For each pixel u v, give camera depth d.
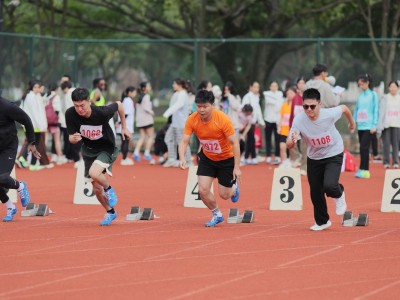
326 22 47.88
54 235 16.09
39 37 34.97
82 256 13.91
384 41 34.91
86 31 51.03
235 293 11.33
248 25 50.19
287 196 19.98
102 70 60.03
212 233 16.38
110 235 16.11
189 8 46.97
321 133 16.11
